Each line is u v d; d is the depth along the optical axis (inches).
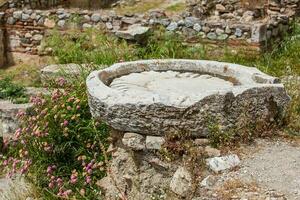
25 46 357.1
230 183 132.4
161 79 168.2
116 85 161.9
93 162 173.0
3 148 221.3
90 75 164.6
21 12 354.6
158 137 145.3
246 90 146.9
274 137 152.3
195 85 160.9
